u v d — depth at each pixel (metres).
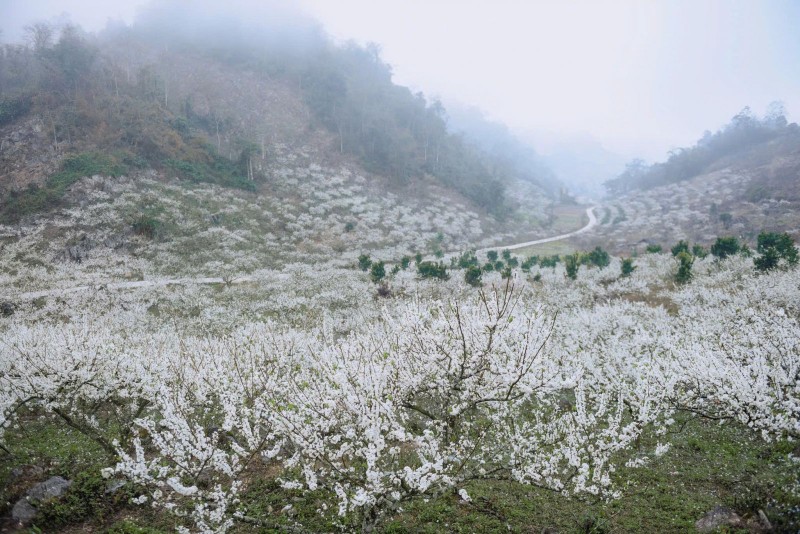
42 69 82.75
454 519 8.51
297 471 9.64
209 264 49.12
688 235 73.88
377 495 7.12
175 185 65.12
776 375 10.29
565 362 13.41
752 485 8.49
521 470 8.36
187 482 8.62
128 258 47.44
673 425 11.77
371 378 7.77
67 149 64.19
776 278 25.31
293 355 14.43
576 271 40.12
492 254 56.66
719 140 134.88
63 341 12.38
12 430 12.43
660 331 18.86
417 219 81.88
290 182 81.62
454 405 8.97
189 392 11.53
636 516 8.25
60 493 8.88
